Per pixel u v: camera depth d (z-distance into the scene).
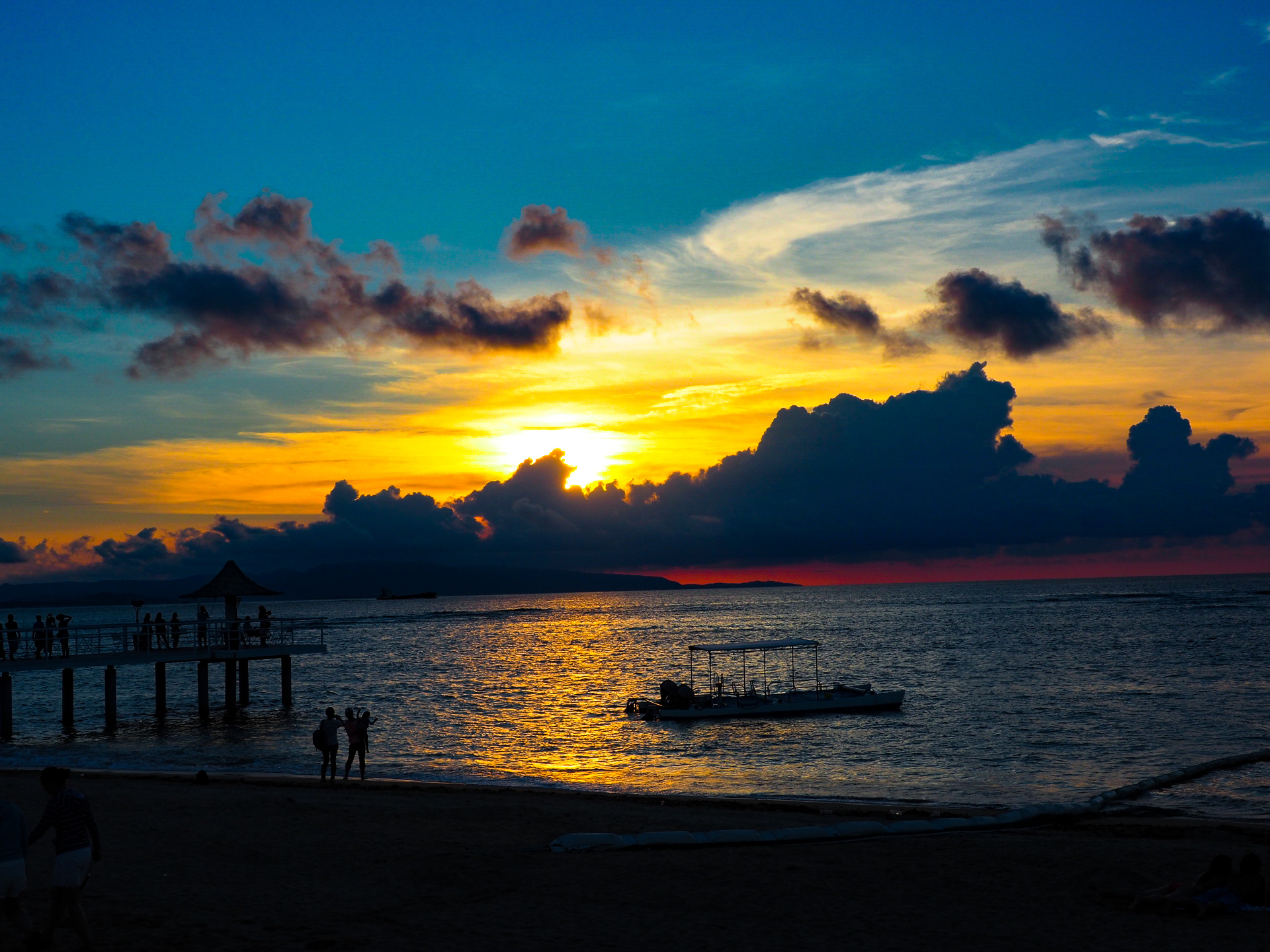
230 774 29.03
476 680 69.69
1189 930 11.76
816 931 11.74
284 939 10.83
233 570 49.28
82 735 41.62
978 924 12.07
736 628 147.50
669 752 36.44
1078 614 153.00
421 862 15.28
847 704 47.03
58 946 10.24
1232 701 48.62
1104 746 35.84
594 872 14.68
